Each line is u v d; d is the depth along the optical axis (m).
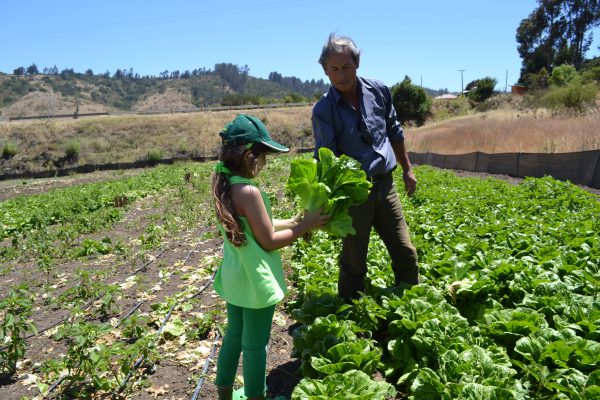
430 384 3.23
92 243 10.41
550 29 77.00
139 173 37.72
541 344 3.63
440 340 3.75
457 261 5.56
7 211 18.77
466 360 3.36
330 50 4.27
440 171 22.30
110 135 56.34
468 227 8.72
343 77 4.34
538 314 4.04
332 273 6.21
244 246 3.24
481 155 22.81
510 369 3.27
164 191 22.59
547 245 6.86
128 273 8.52
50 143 53.03
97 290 7.17
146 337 4.69
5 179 40.62
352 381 3.20
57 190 27.25
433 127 45.38
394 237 4.86
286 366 4.52
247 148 3.21
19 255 11.00
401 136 5.00
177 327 5.52
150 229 11.89
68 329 4.45
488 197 12.80
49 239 11.42
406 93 61.66
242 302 3.30
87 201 18.14
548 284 4.71
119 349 4.38
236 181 3.23
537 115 34.56
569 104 32.59
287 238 3.36
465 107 65.75
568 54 71.56
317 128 4.57
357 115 4.54
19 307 6.75
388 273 5.71
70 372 4.39
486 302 4.66
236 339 3.53
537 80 62.16
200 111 72.50
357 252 4.75
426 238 8.20
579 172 16.28
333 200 3.62
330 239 8.45
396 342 4.00
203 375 4.39
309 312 4.62
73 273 8.85
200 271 8.00
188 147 52.75
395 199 4.81
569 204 10.91
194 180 24.86
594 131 20.39
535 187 13.98
